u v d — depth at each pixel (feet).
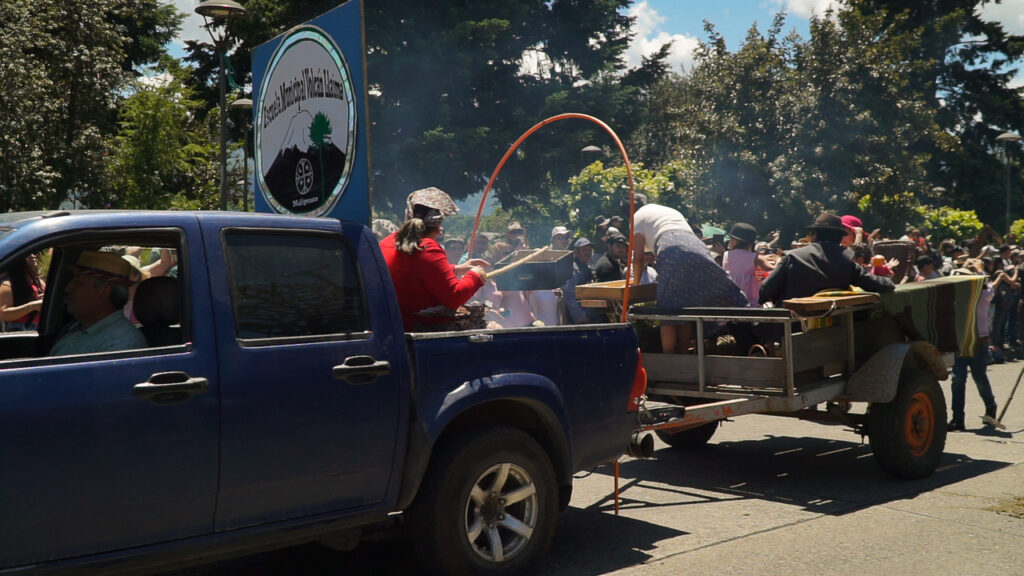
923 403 21.17
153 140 86.63
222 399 11.00
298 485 11.73
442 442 13.38
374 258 13.05
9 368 9.70
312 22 15.66
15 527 9.57
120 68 87.71
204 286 11.24
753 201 78.64
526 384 13.82
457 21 107.14
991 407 28.68
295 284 12.10
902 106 80.23
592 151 68.28
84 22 86.43
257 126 17.93
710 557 15.29
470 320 15.58
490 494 13.70
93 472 10.05
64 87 84.12
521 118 114.01
